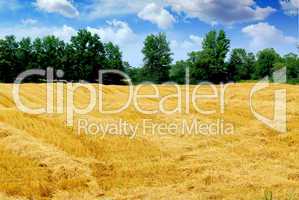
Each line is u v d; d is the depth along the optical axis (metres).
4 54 53.34
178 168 10.48
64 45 58.62
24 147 9.84
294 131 14.59
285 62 67.19
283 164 11.39
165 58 63.91
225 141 13.23
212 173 10.05
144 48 64.25
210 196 8.66
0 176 8.77
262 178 9.90
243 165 10.95
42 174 9.07
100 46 59.84
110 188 9.11
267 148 12.71
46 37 57.09
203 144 12.68
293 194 8.89
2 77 53.72
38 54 56.56
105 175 9.80
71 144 10.89
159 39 64.06
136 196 8.62
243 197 8.62
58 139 10.98
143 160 10.90
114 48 61.12
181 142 12.59
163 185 9.42
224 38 62.72
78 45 58.84
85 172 9.48
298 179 10.21
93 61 58.31
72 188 8.85
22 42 55.75
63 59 56.91
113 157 10.87
